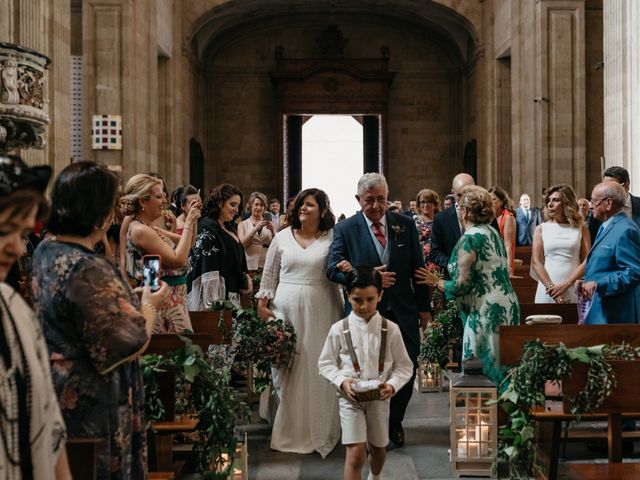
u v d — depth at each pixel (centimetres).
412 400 841
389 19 2922
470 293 609
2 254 205
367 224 647
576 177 1900
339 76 2825
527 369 447
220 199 761
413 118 2953
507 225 976
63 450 233
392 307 640
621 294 606
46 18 1186
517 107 2089
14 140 834
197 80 2769
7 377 195
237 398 512
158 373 453
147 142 1959
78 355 293
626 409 431
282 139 2841
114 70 1781
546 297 768
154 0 2002
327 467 596
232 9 2678
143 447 324
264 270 675
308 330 642
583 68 1903
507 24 2239
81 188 303
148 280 341
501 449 484
